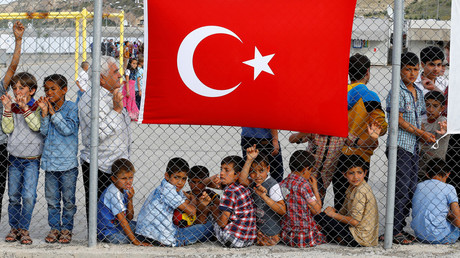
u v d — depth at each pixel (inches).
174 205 180.7
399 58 174.4
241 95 170.9
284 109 171.5
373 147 188.7
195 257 174.4
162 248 180.7
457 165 194.5
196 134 394.6
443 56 200.7
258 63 169.5
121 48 429.1
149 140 366.9
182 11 169.0
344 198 191.0
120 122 184.7
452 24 175.0
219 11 168.2
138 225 183.5
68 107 180.7
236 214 181.2
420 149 200.1
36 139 181.3
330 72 170.9
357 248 181.8
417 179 196.7
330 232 187.0
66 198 182.2
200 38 169.2
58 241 184.4
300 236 182.2
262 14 168.2
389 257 174.2
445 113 199.2
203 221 190.9
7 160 186.9
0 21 294.7
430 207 185.3
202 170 188.1
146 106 173.6
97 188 183.3
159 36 170.6
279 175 204.8
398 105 175.8
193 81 171.2
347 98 180.2
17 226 186.5
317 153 190.2
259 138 196.2
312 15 168.6
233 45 169.0
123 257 175.2
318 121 172.4
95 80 172.9
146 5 169.9
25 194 180.5
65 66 692.7
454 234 186.7
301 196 181.0
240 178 181.6
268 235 183.6
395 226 187.0
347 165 181.2
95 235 179.9
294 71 169.9
